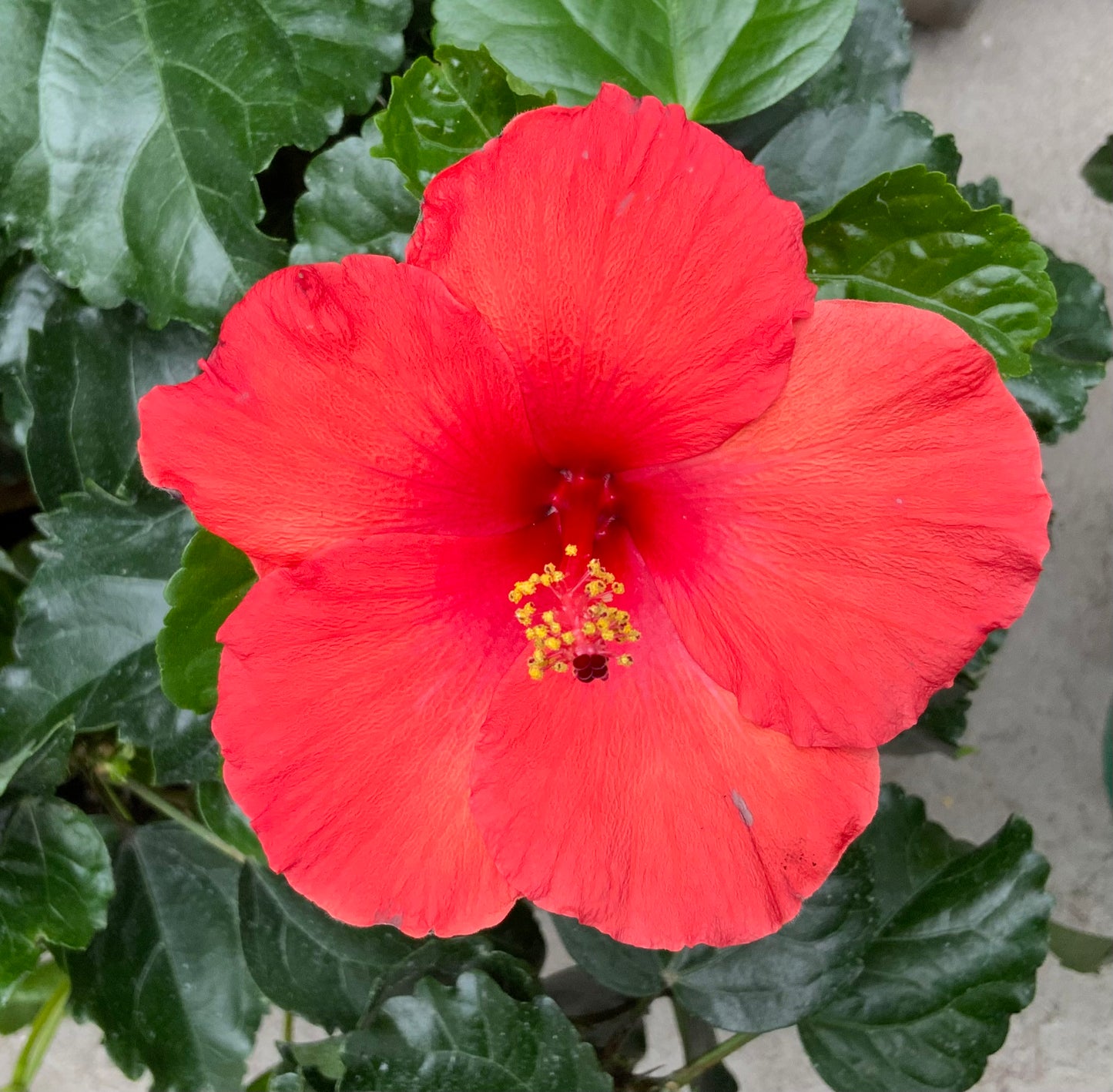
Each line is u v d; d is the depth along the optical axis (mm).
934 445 163
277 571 171
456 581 189
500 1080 243
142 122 225
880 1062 274
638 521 200
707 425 170
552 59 216
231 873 291
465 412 172
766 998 258
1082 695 402
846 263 213
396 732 182
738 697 180
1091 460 400
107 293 231
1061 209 396
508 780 184
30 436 249
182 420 165
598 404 176
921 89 403
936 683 173
